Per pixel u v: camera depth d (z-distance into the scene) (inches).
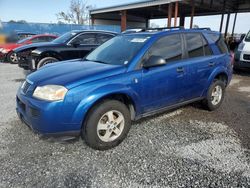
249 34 383.6
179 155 121.0
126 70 129.2
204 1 679.1
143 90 134.6
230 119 173.9
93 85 116.6
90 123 118.6
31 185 96.5
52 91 111.0
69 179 101.0
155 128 154.3
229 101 222.7
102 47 173.5
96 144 122.4
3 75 339.9
